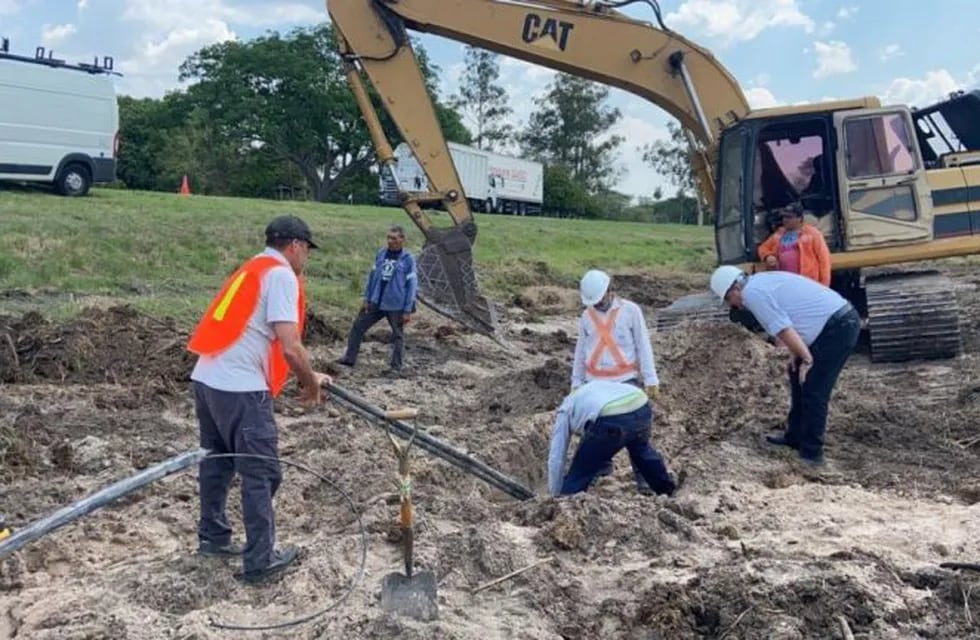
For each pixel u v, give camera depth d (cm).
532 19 1245
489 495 726
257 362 503
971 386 960
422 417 920
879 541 576
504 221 3494
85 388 938
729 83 1246
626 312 686
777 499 667
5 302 1230
